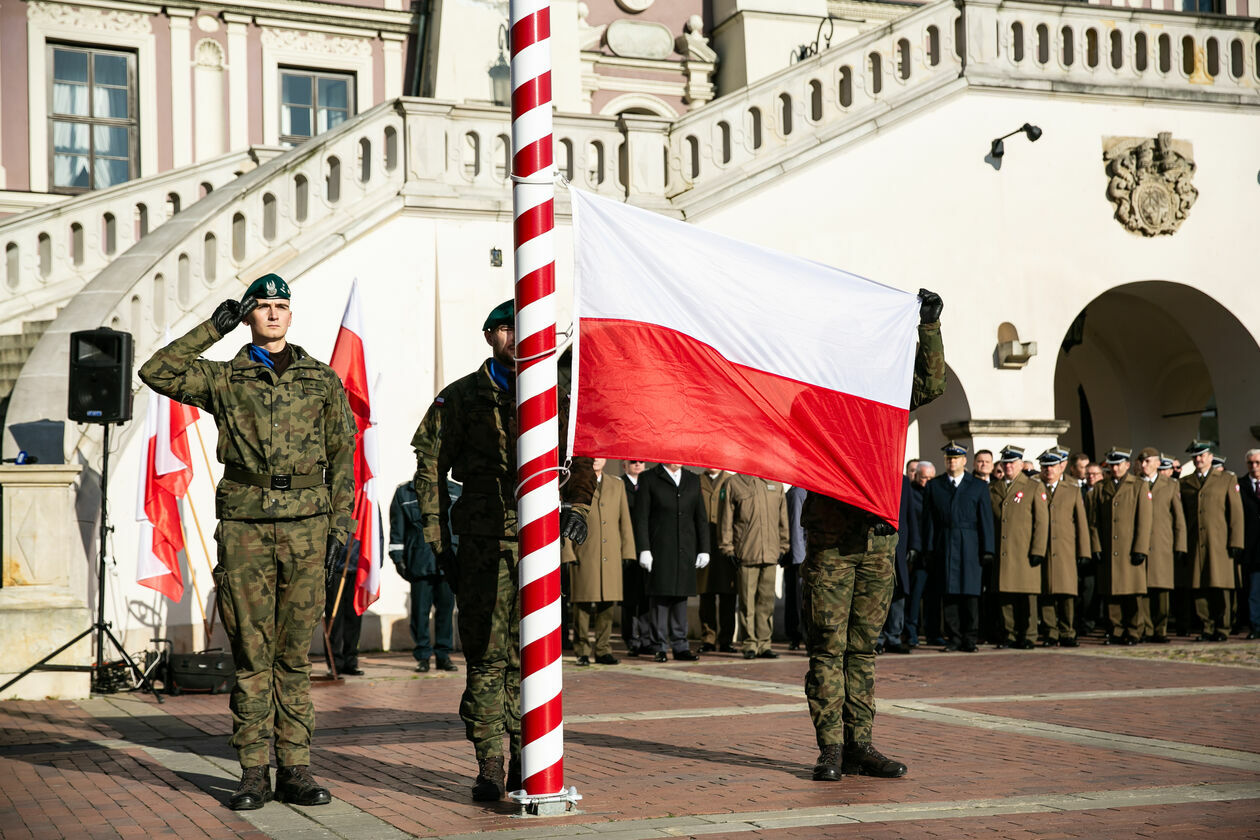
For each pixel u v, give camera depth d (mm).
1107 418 21766
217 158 18250
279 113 22766
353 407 11922
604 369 6250
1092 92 17078
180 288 13680
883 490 6641
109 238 16984
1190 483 15453
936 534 14117
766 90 15938
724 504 13508
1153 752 7152
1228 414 17984
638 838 5145
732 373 6449
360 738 8039
